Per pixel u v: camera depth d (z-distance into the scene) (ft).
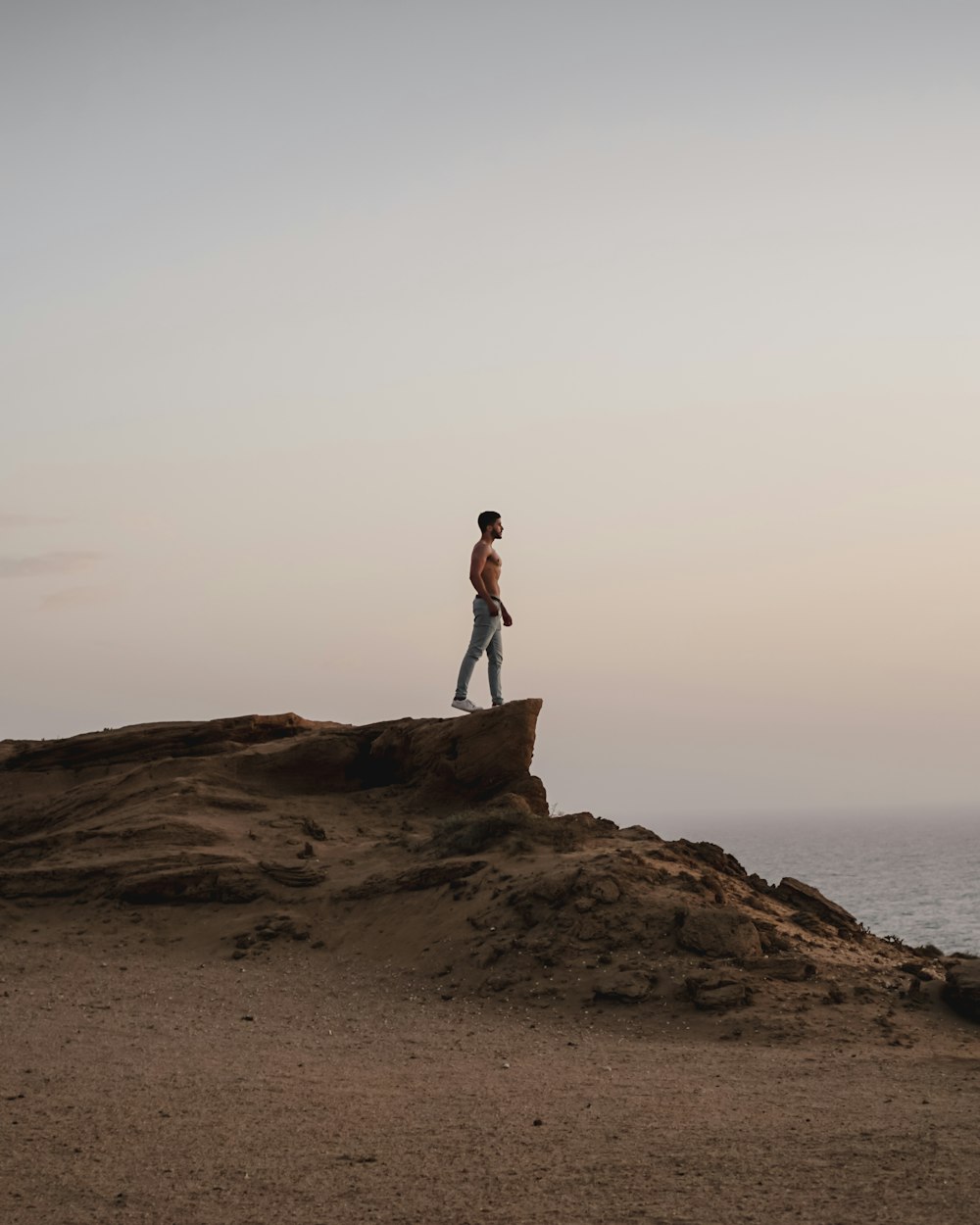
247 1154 33.30
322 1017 57.36
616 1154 32.40
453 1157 32.63
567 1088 42.19
